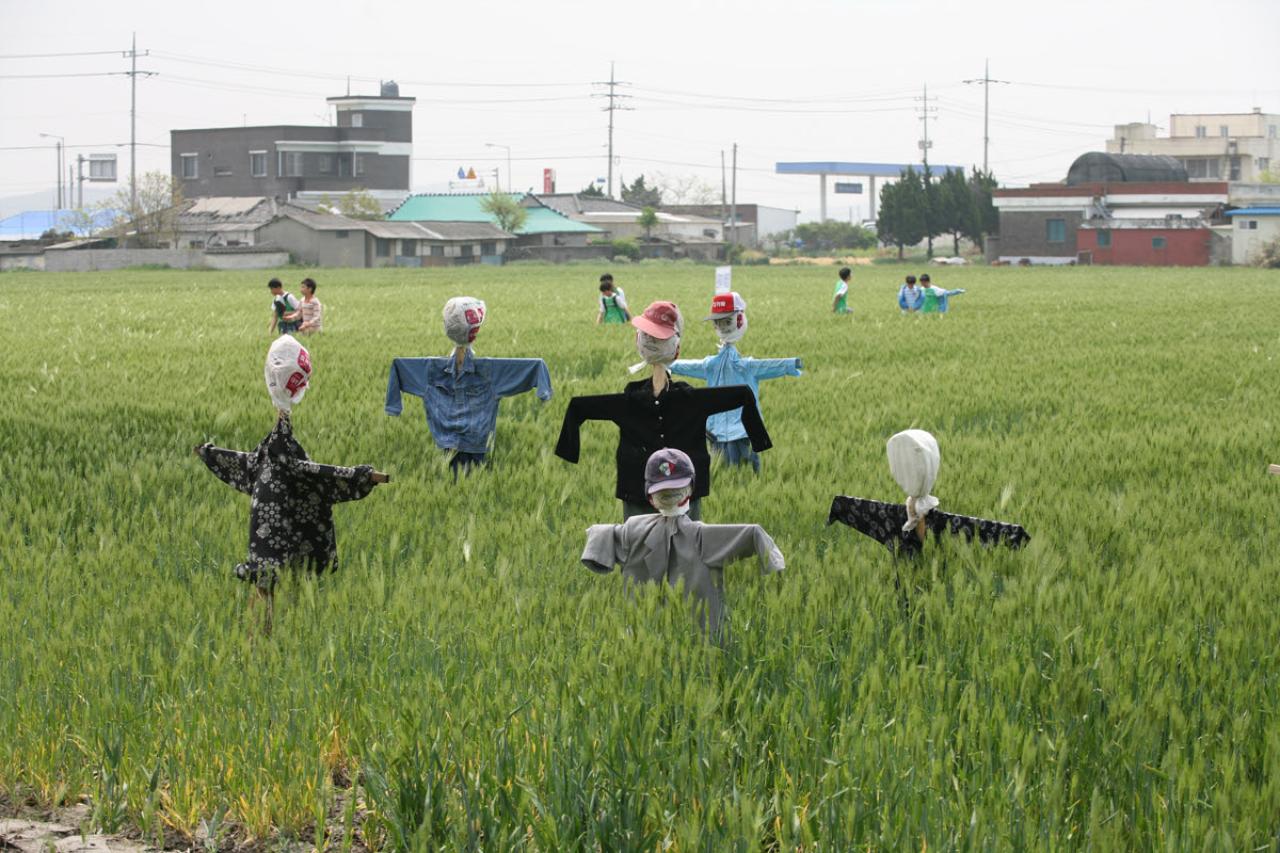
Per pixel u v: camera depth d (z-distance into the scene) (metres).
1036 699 5.78
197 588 7.64
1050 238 97.19
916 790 4.85
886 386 17.94
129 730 5.54
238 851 5.07
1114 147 147.75
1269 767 5.08
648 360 8.10
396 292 49.34
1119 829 4.68
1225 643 6.30
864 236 132.38
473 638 6.55
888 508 7.38
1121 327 29.20
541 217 114.31
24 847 5.04
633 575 6.95
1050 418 15.16
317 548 7.58
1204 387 17.97
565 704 5.62
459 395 12.02
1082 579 7.71
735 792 4.75
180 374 18.78
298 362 7.33
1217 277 67.06
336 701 5.85
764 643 6.38
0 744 5.60
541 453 12.45
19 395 16.23
